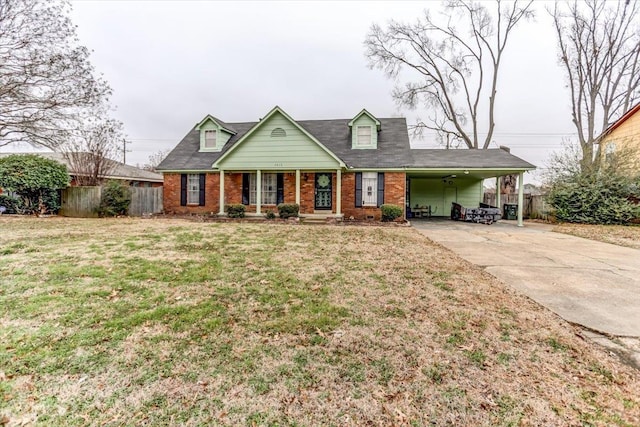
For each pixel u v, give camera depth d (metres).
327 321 3.47
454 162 14.37
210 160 16.02
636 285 4.98
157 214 15.67
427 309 3.85
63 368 2.54
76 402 2.17
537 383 2.46
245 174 15.24
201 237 8.55
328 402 2.22
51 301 3.87
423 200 19.34
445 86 23.66
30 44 11.95
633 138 16.73
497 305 4.04
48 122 13.09
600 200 14.09
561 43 20.17
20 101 12.16
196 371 2.54
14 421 1.98
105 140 18.25
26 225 10.65
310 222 13.12
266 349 2.89
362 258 6.46
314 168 13.68
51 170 14.73
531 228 12.85
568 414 2.12
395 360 2.74
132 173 24.89
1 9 11.36
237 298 4.12
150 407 2.14
